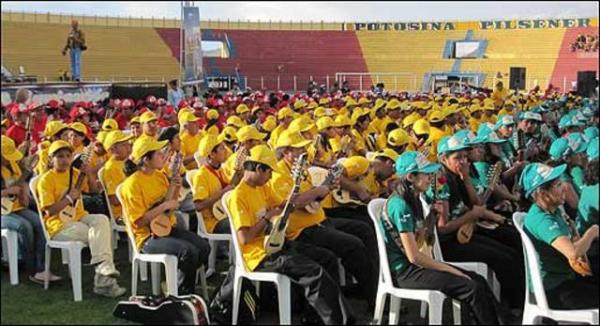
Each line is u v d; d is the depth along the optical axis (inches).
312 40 852.0
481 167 242.4
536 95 593.0
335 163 268.8
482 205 231.3
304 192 229.9
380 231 195.6
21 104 365.7
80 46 704.4
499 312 188.5
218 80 877.2
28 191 256.1
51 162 242.2
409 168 192.2
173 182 231.6
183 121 363.9
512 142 305.1
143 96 641.6
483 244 221.9
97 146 305.6
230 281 212.4
